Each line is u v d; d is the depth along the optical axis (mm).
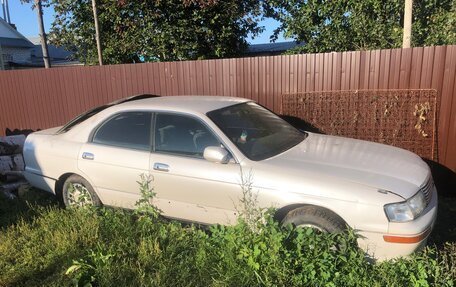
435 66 5852
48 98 9430
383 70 6180
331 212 3668
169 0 12188
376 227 3469
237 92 7383
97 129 5035
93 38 13453
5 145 7562
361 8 9711
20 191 6148
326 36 10312
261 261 3486
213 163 4160
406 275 3334
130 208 4828
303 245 3494
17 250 4293
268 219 3652
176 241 4086
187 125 4457
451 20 8500
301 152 4312
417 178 3791
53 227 4598
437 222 4863
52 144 5336
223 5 12750
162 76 8031
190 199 4305
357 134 6496
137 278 3582
